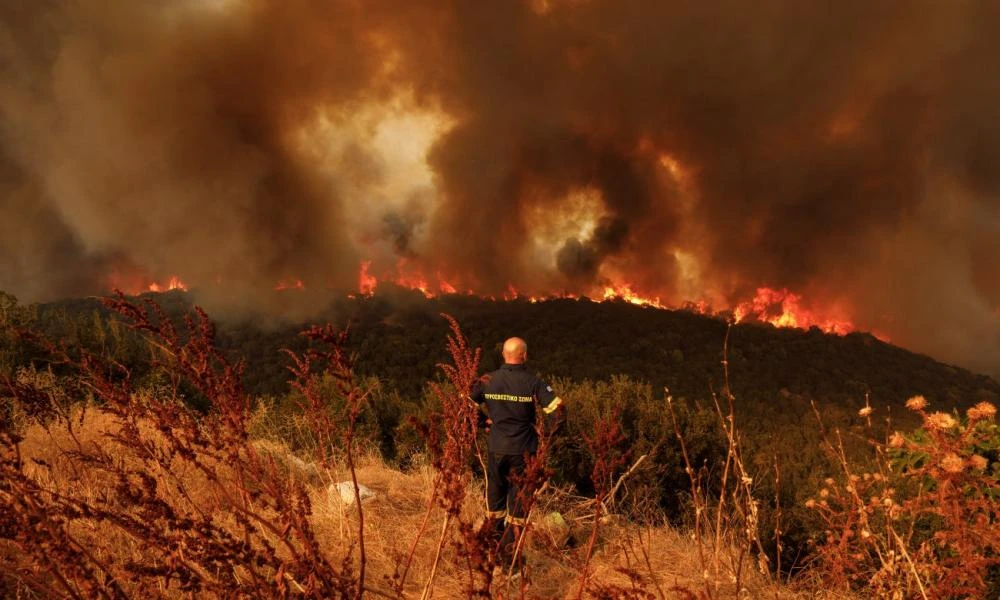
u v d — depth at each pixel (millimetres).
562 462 6336
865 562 2707
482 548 1628
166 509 1516
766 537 4215
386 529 3629
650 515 5426
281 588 1450
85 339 6484
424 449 6914
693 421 7336
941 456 2016
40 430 3334
